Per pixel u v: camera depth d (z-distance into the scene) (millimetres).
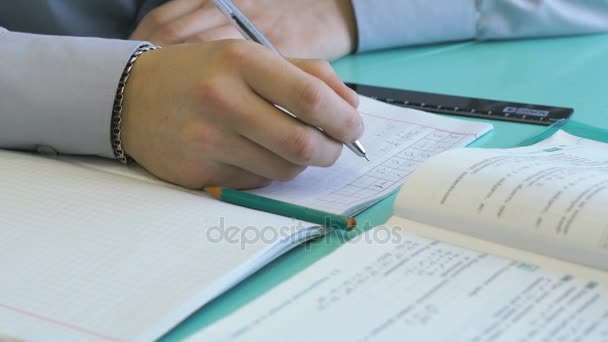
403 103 1032
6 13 1137
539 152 894
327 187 903
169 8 1146
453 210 830
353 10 1152
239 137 886
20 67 938
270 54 887
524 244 814
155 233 840
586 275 797
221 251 823
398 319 775
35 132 939
